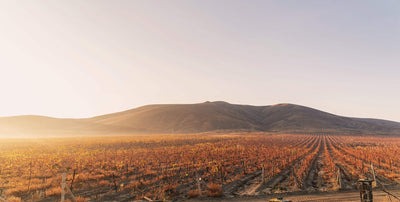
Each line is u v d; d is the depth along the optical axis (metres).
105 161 29.09
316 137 109.62
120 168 24.11
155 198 13.95
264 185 17.42
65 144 59.84
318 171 23.23
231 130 168.00
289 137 103.50
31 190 15.46
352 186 16.53
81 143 62.59
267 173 21.81
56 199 13.58
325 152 41.59
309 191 15.27
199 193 14.44
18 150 43.78
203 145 54.44
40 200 13.34
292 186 16.89
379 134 158.50
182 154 35.81
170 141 69.88
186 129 180.50
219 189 15.10
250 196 14.39
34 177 19.97
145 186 16.92
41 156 33.06
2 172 21.44
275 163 27.42
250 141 70.25
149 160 29.91
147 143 62.94
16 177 19.69
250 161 29.38
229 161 29.45
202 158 31.16
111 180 18.95
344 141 79.12
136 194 14.91
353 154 36.56
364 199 8.45
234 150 41.91
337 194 14.30
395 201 12.06
